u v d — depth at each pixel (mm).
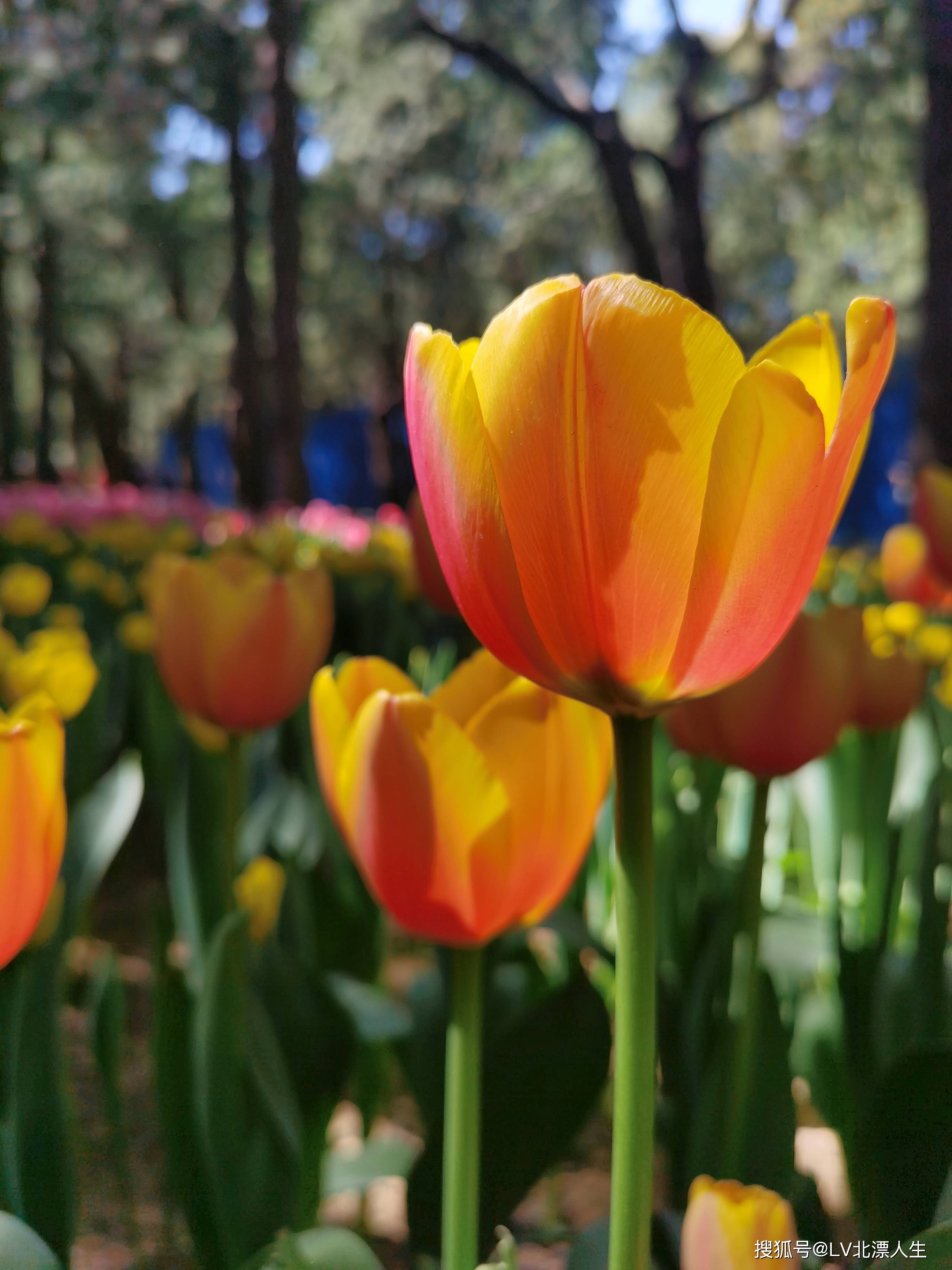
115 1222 631
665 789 753
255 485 8219
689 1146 517
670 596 346
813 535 347
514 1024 475
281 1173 493
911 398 9656
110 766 1371
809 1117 807
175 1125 489
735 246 11953
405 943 1239
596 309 337
